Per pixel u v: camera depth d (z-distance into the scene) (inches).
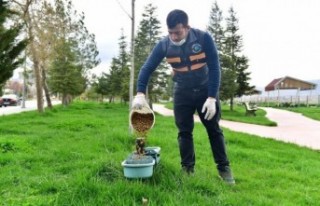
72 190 159.8
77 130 461.7
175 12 181.8
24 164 242.1
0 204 149.8
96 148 301.1
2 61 512.4
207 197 165.9
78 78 1622.8
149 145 329.1
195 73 191.9
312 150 418.3
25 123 588.7
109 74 2095.2
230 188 191.8
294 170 267.0
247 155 311.0
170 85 1483.8
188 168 200.1
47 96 1205.1
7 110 1379.2
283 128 765.9
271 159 312.5
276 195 185.9
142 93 189.6
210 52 187.5
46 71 1346.0
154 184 171.8
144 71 192.9
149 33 1523.1
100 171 182.9
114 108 1422.2
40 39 981.8
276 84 2197.3
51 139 369.4
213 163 262.4
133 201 149.2
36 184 183.6
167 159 236.7
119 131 382.0
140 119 181.8
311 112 1375.5
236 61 1781.5
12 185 186.4
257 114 1315.2
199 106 197.9
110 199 152.3
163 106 2135.8
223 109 1745.8
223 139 203.9
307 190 202.1
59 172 214.8
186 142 200.7
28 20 924.6
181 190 168.6
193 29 189.0
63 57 1427.2
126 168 170.7
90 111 1115.9
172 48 189.6
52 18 1018.1
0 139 313.1
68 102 1737.2
